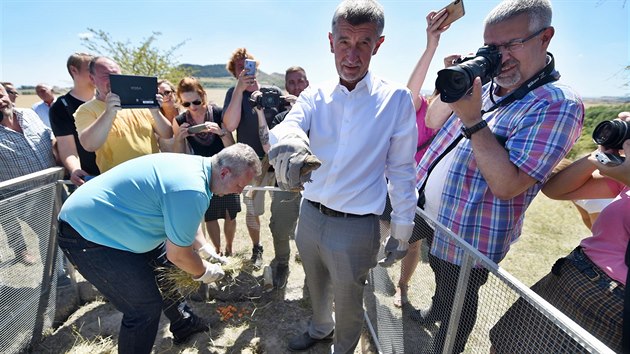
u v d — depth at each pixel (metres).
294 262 3.86
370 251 1.86
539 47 1.52
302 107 1.77
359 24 1.45
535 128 1.46
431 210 2.05
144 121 3.13
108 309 3.03
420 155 3.06
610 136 1.37
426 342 1.87
